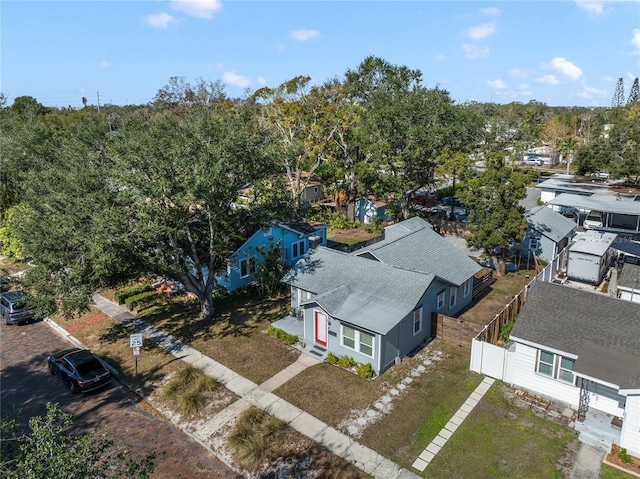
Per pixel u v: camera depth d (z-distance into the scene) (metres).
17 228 21.59
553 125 92.75
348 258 24.88
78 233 19.08
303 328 23.53
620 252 33.72
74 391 19.00
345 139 46.75
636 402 14.40
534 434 15.73
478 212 30.84
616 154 59.50
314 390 18.56
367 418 16.80
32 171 29.72
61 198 21.08
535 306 19.42
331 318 20.75
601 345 16.73
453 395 18.02
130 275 22.22
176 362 21.12
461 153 40.56
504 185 29.44
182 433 16.47
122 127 29.34
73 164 24.91
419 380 19.14
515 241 31.25
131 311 27.06
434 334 22.83
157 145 20.16
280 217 25.59
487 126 68.38
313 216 48.84
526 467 14.27
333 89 46.84
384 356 19.55
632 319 17.58
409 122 39.56
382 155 39.69
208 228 24.22
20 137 42.50
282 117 45.88
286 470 14.42
